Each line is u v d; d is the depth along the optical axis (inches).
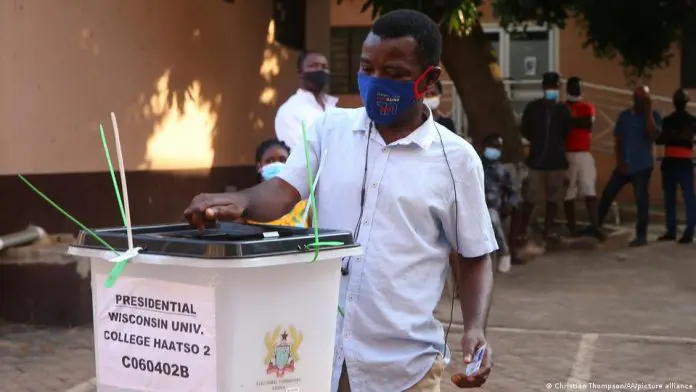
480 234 103.5
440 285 105.2
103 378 86.0
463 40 442.0
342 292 101.1
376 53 98.1
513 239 403.5
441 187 101.7
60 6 272.1
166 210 336.5
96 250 84.2
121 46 303.4
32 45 261.6
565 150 446.9
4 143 252.8
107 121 297.7
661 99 627.2
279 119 232.1
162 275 81.5
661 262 410.9
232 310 79.4
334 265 86.7
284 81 459.2
